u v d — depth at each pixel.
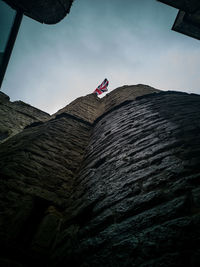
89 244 1.85
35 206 2.85
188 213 1.48
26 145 3.92
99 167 3.22
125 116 4.66
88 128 6.38
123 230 1.71
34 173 3.30
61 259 1.97
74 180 3.65
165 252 1.32
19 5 2.15
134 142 3.13
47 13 2.57
